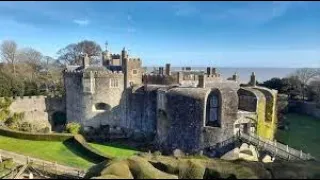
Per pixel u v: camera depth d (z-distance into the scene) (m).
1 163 40.06
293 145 57.75
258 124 52.75
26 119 73.19
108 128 66.31
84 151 49.69
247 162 30.41
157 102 59.03
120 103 66.62
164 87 59.88
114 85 66.00
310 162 31.42
